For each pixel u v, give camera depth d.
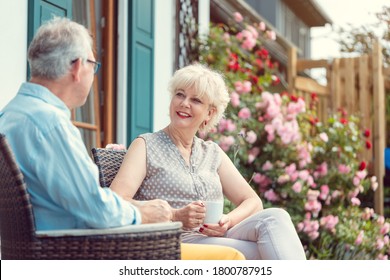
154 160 3.22
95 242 2.21
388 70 8.93
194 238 3.16
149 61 6.26
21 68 4.47
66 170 2.22
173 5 6.84
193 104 3.30
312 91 8.58
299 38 22.86
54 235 2.17
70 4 5.00
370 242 6.44
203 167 3.38
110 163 3.38
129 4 6.00
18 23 4.45
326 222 6.27
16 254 2.25
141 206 2.60
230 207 5.03
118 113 5.91
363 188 6.91
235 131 6.38
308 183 6.40
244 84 6.71
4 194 2.28
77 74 2.40
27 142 2.25
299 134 6.50
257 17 11.52
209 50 7.30
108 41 5.86
